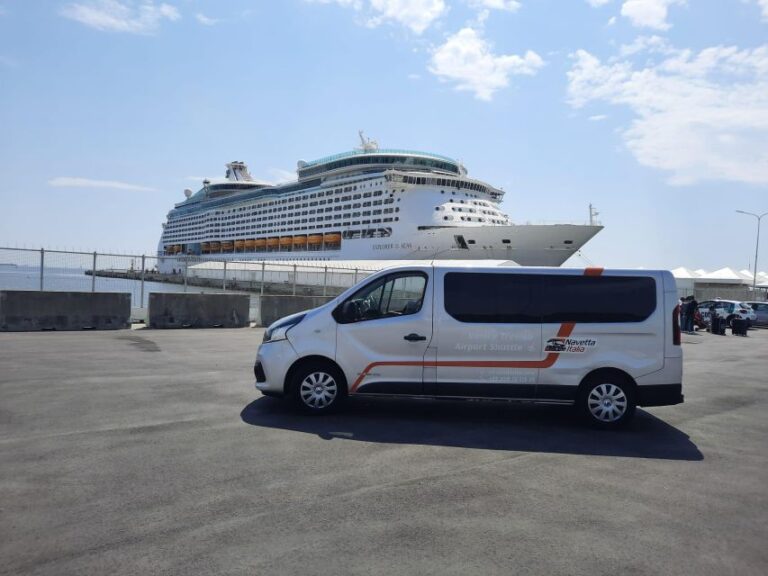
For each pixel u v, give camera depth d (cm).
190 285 2248
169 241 9694
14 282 1441
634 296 629
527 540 339
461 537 340
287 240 6500
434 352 627
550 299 629
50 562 294
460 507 387
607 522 370
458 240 4853
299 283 3328
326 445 523
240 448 502
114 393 705
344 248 5703
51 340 1212
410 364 629
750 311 2512
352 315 640
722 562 320
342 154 6150
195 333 1478
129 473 429
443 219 5041
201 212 8512
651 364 622
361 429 588
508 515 376
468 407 727
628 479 460
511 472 468
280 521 354
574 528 359
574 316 626
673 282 633
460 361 625
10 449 477
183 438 526
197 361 988
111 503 371
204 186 8700
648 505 402
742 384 988
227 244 7688
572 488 433
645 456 529
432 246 4984
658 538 348
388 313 639
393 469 463
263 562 302
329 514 367
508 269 637
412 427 607
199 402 675
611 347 623
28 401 649
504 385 623
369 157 5762
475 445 547
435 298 631
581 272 636
